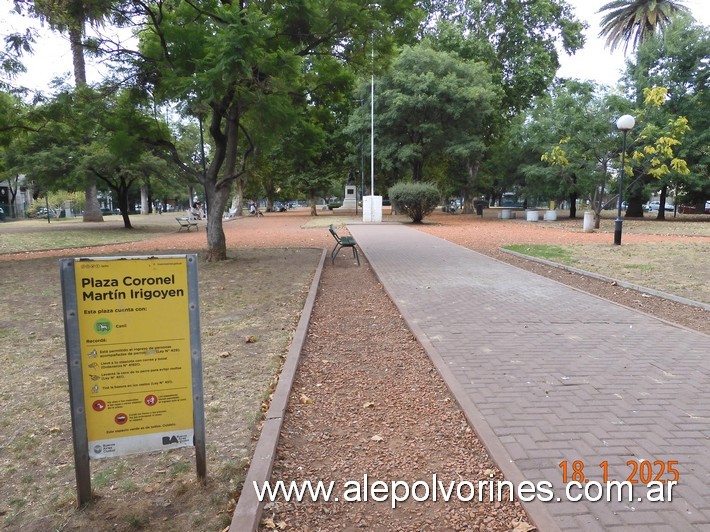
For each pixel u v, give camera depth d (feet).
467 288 31.48
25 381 16.76
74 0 34.53
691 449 11.85
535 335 21.39
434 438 12.72
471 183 142.41
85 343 9.36
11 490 10.57
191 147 119.65
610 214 159.33
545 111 98.48
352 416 13.97
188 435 10.14
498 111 123.54
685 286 31.76
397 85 103.35
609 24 129.70
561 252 48.75
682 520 9.32
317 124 55.11
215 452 11.95
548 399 14.67
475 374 16.67
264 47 36.76
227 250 55.52
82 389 9.47
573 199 127.03
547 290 30.99
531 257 45.16
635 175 96.02
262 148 48.55
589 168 82.23
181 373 9.93
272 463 11.28
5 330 23.27
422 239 63.57
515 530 9.25
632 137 75.87
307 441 12.59
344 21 40.60
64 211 200.95
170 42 39.40
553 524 9.17
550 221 109.29
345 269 40.81
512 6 126.52
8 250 59.82
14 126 49.01
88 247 62.69
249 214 168.25
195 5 39.73
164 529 9.26
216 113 42.55
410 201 96.43
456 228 85.10
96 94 42.93
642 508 9.67
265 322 24.09
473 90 97.86
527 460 11.32
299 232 82.28
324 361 18.44
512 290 30.94
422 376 16.92
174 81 36.76
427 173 150.10
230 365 18.06
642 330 22.33
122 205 98.84
